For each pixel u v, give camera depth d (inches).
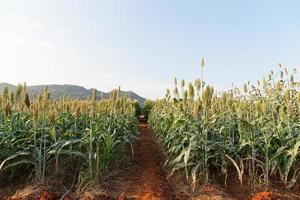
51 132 135.0
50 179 126.7
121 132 179.3
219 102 162.6
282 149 122.3
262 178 137.6
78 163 141.5
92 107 156.6
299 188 128.1
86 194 115.5
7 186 133.0
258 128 142.7
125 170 165.9
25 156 137.2
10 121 142.6
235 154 136.9
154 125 327.9
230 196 121.9
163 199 113.8
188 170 142.2
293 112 157.1
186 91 156.2
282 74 163.5
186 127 153.4
